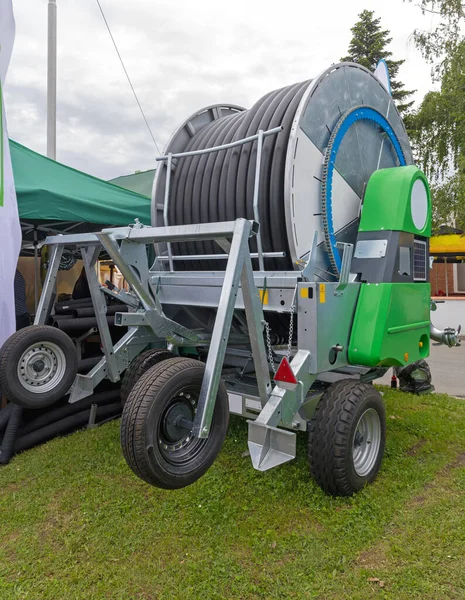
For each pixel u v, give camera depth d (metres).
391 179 4.07
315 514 3.30
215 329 2.71
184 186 4.62
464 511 3.32
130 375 4.46
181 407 2.78
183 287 4.23
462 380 8.01
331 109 3.91
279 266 3.98
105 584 2.66
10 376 3.68
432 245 15.77
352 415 3.39
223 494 3.57
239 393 3.75
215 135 4.64
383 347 3.66
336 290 3.48
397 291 3.85
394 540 2.99
